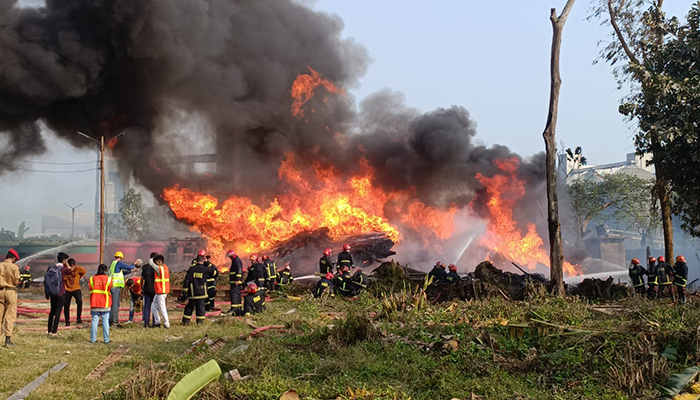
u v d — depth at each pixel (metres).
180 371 8.16
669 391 6.61
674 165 22.78
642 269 18.73
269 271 20.11
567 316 11.55
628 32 23.42
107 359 9.50
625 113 22.67
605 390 6.90
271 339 10.50
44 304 19.88
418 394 7.04
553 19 17.20
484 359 8.33
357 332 9.80
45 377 8.12
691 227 24.05
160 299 13.65
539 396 6.82
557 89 17.17
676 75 22.39
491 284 18.48
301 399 6.65
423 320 11.56
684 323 10.70
